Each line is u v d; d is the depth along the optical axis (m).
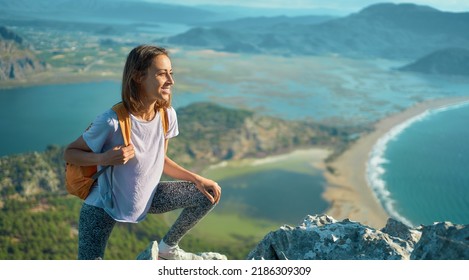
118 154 2.95
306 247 4.14
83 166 3.14
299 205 102.06
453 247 3.25
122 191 3.21
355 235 4.14
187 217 3.50
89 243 3.32
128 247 61.75
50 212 75.62
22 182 85.56
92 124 3.04
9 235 67.44
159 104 3.23
